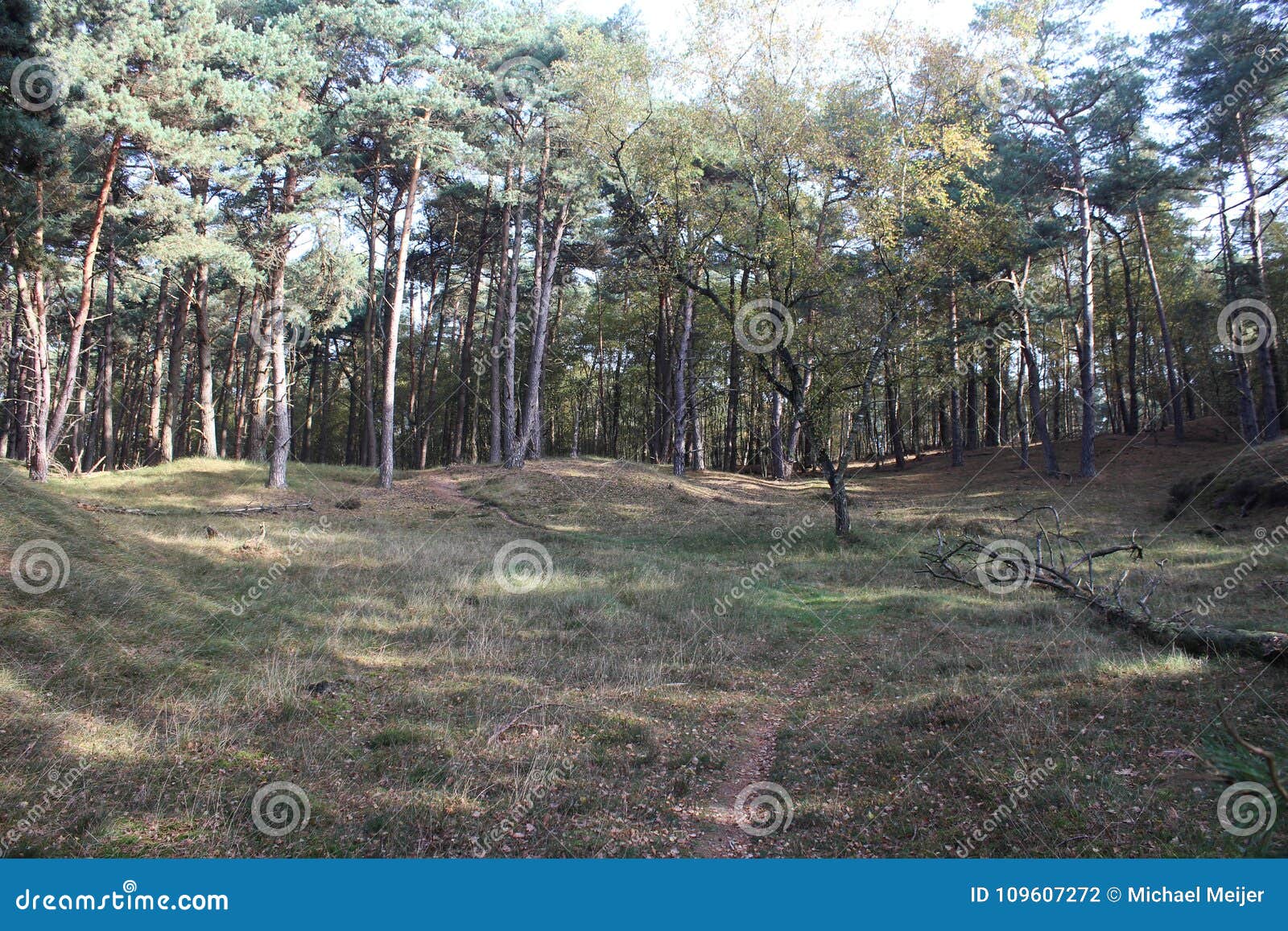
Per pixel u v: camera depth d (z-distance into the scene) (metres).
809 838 5.07
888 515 24.05
